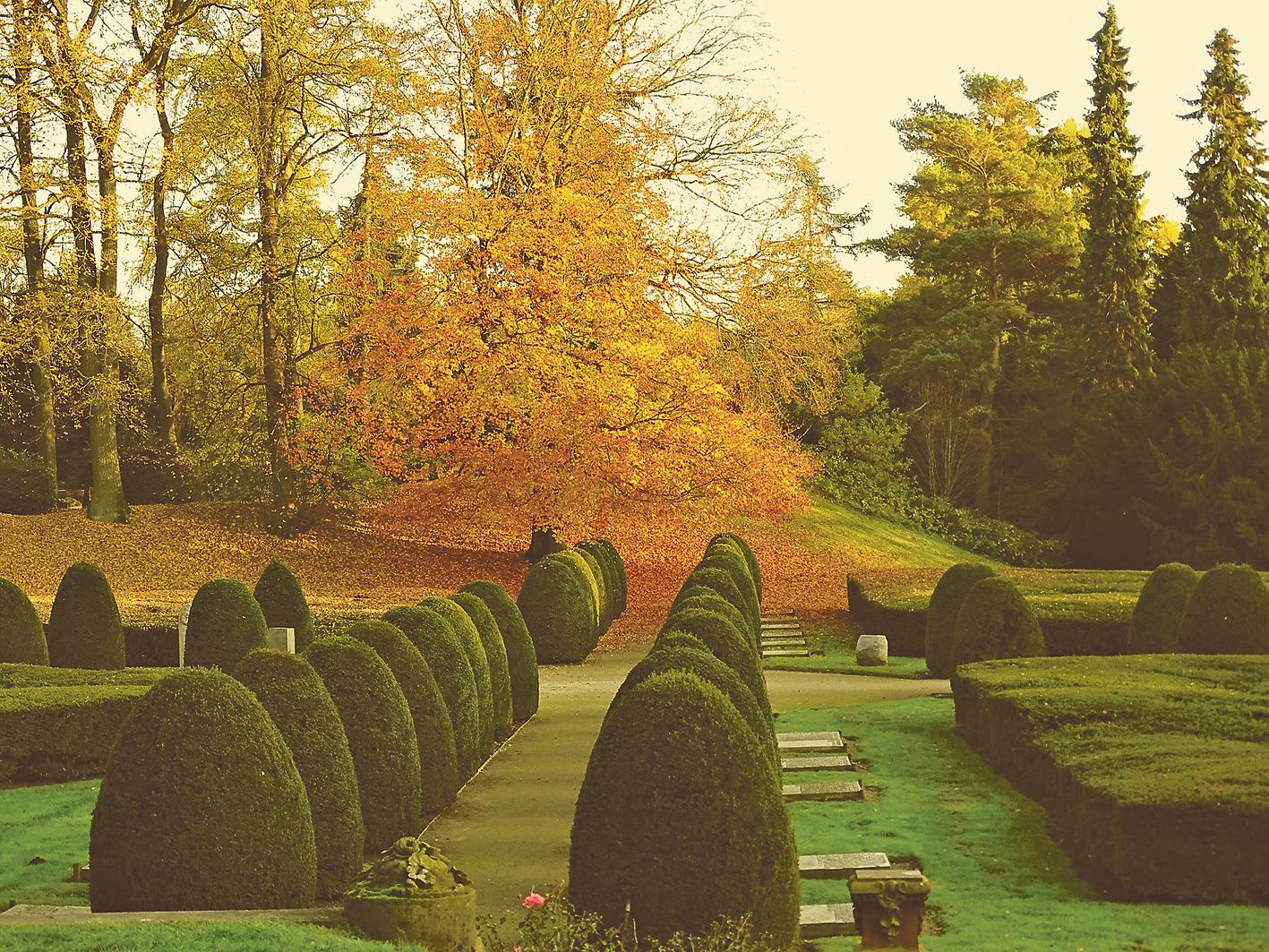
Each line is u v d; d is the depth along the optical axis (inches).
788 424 1696.6
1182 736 376.2
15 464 1244.5
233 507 1267.2
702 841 247.6
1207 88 1803.6
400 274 1123.9
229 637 633.0
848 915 289.4
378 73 1112.2
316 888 315.3
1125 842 299.7
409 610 467.8
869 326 2022.6
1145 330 1817.2
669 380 1022.4
